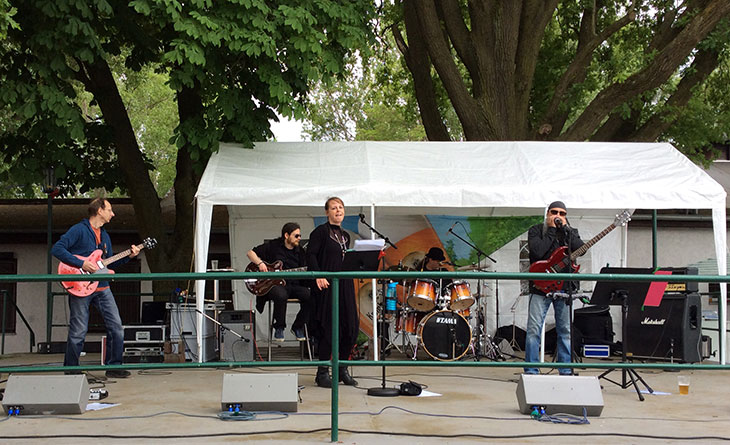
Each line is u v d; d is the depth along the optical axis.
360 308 11.10
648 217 16.42
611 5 16.58
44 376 5.97
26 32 10.68
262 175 10.05
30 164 11.45
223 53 10.84
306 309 9.59
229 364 5.14
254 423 5.55
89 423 5.59
